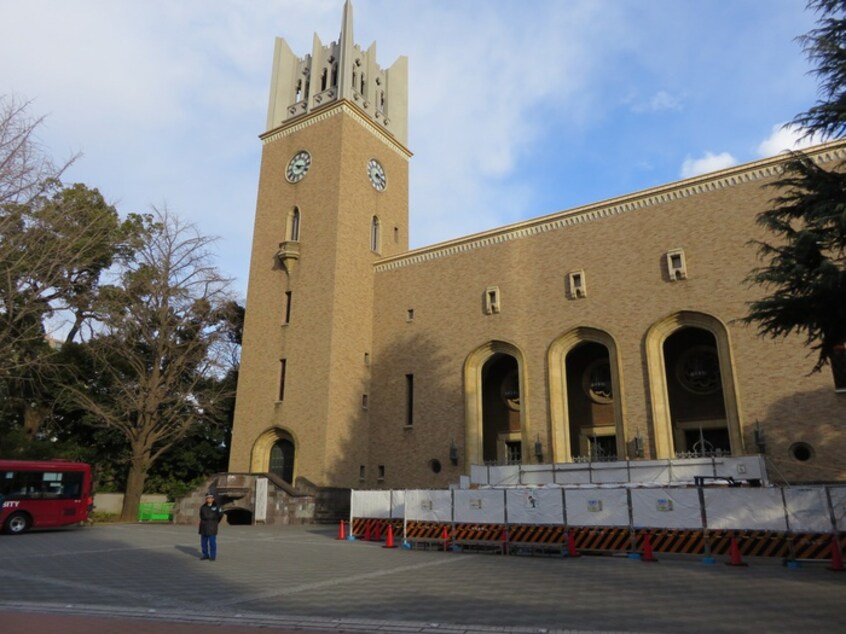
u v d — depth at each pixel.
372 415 31.98
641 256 25.97
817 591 10.25
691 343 26.59
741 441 21.73
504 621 8.30
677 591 10.41
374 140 37.34
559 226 28.77
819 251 11.74
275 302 33.91
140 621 8.38
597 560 14.93
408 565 14.20
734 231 24.00
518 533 16.59
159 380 32.34
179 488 36.44
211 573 12.90
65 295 32.50
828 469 20.14
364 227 34.78
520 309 28.70
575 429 28.56
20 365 27.72
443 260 32.22
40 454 31.06
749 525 14.15
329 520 27.80
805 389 21.12
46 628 7.89
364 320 33.28
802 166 12.25
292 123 37.22
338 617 8.61
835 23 11.91
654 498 15.31
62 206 26.34
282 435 31.28
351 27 37.69
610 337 25.80
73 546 18.42
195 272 33.53
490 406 31.11
